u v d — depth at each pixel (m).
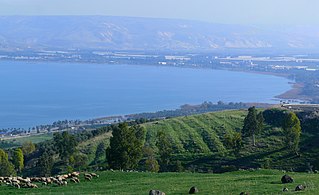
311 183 38.75
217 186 42.03
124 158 83.88
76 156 121.50
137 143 86.56
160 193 34.31
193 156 113.00
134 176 55.62
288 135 104.81
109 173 57.59
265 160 101.81
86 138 153.62
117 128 85.12
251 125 113.12
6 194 43.62
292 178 43.94
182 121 155.50
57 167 121.25
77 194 41.56
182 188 41.97
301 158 100.38
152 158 100.62
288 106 151.75
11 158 133.62
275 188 38.44
